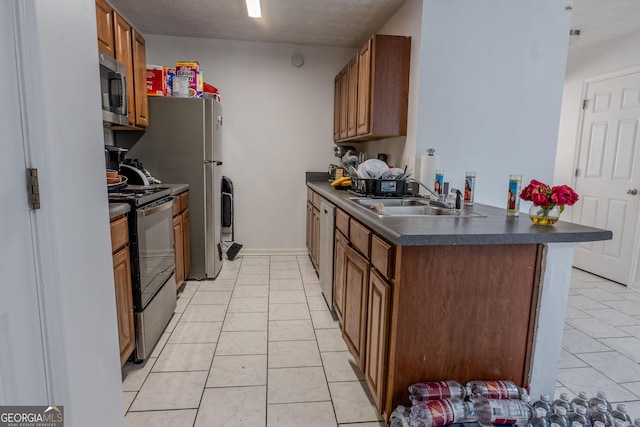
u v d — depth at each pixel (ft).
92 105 3.33
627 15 9.62
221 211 12.78
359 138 10.64
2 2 2.30
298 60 12.80
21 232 2.49
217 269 11.10
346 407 5.39
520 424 4.46
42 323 2.69
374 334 5.16
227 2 9.38
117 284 5.48
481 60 8.29
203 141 10.10
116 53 7.82
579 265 12.89
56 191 2.75
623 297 10.17
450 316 4.69
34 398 2.63
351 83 10.52
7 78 2.35
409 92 8.63
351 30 11.19
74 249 3.02
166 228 7.63
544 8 8.36
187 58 12.35
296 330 7.73
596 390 5.97
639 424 4.32
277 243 13.76
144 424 4.95
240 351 6.86
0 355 2.32
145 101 9.55
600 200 12.03
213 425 4.96
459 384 4.78
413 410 4.43
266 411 5.25
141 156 10.00
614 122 11.53
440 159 8.45
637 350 7.26
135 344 6.25
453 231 4.43
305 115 13.19
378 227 4.89
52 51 2.69
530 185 5.15
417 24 8.20
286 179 13.46
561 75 8.60
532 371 4.98
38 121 2.55
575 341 7.58
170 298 7.97
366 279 5.55
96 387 3.41
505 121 8.56
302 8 9.53
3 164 2.33
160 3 9.46
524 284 4.81
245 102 12.86
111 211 5.17
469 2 8.10
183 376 6.05
